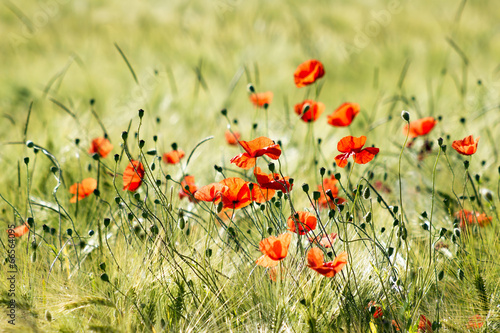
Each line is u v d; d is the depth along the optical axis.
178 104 4.93
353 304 3.71
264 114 4.82
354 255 3.79
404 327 3.69
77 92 5.75
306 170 4.16
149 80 5.46
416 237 3.90
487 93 4.77
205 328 3.70
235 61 7.07
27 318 3.66
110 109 4.91
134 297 3.72
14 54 7.71
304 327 3.69
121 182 4.10
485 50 7.86
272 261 3.68
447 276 3.78
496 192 4.04
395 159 4.26
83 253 3.86
